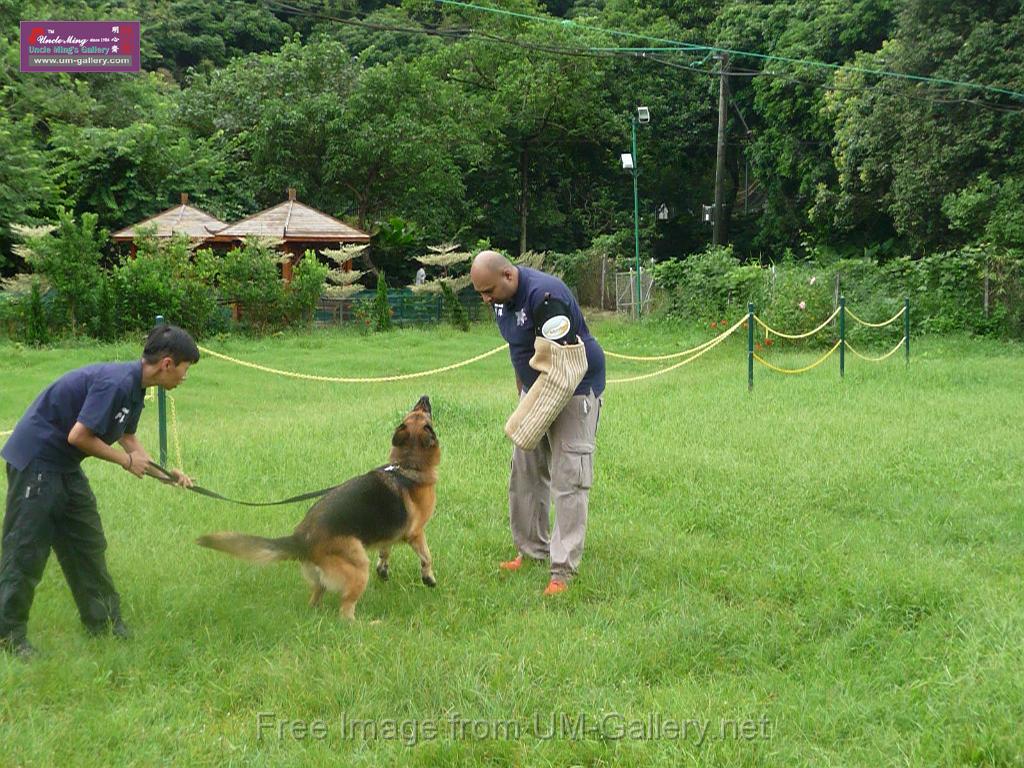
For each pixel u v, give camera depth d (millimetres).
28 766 3158
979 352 18328
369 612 4734
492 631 4434
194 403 12156
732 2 36781
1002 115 22688
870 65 26031
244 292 21781
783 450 8289
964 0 23578
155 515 6230
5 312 19266
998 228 21188
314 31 45406
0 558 4094
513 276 5082
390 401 11273
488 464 7828
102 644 4168
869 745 3398
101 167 27781
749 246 38312
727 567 5418
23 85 30312
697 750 3361
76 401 4035
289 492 6875
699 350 12617
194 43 44469
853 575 5082
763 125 36688
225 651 4156
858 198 27312
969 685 3717
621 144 38594
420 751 3328
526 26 36625
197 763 3238
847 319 20016
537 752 3354
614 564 5492
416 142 30516
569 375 4875
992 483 7238
